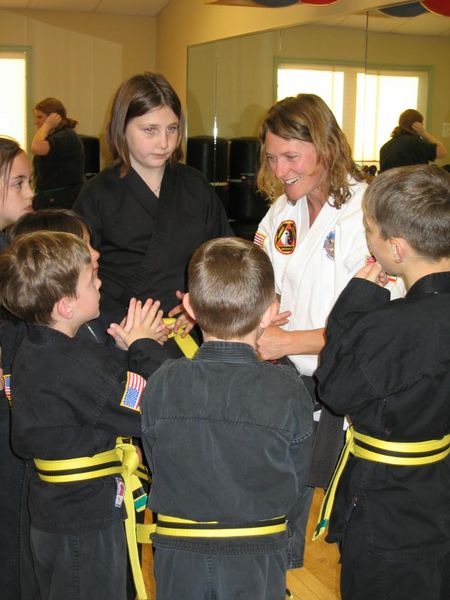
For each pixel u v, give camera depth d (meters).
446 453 1.46
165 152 1.91
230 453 1.35
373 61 3.37
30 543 1.62
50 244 1.55
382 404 1.41
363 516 1.45
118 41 7.14
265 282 1.42
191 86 4.84
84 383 1.51
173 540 1.39
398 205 1.41
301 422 1.39
